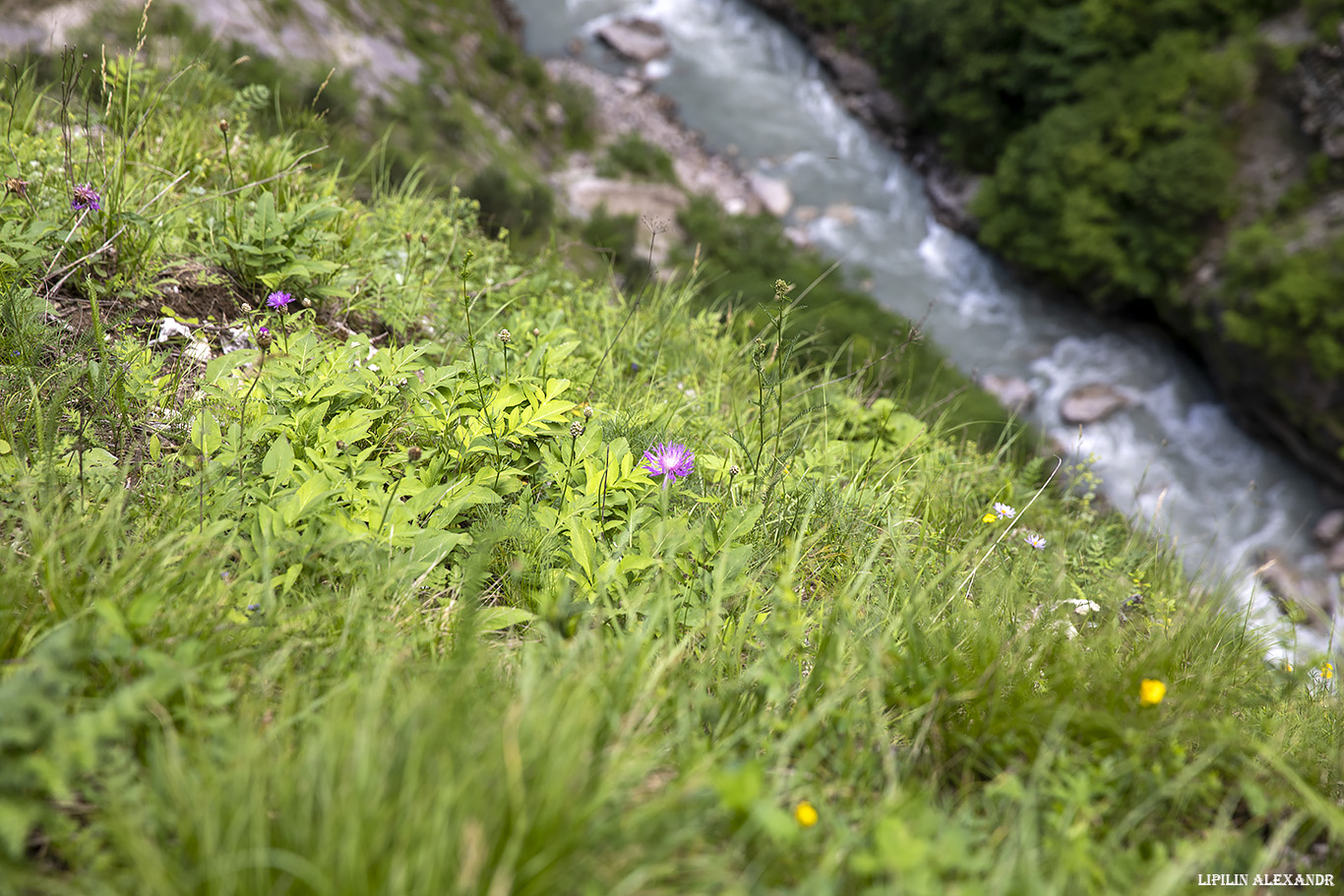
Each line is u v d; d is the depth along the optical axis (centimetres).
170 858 131
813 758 172
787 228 2091
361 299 367
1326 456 1554
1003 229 1961
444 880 126
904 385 514
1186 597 373
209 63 579
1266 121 1767
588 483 248
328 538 202
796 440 366
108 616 153
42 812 129
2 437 222
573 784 141
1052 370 1827
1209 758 185
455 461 256
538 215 1056
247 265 331
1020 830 157
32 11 877
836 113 2450
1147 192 1759
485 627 204
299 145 506
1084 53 1930
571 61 2458
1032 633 223
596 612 205
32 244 277
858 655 203
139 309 301
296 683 169
